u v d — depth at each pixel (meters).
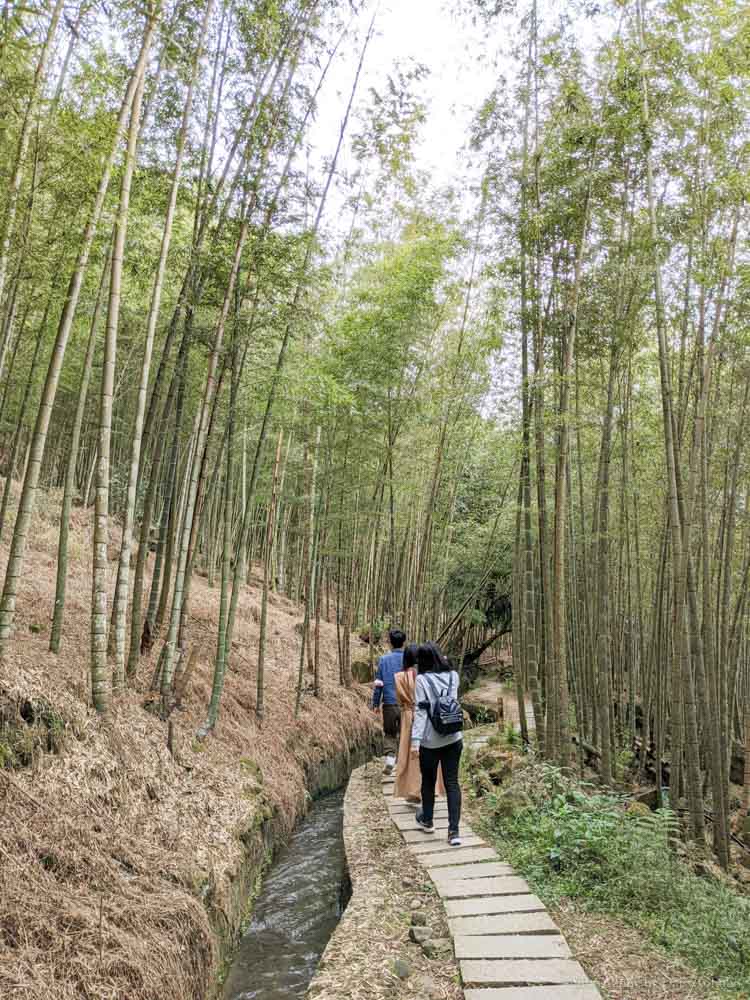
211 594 11.62
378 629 15.09
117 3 4.68
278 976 3.76
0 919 2.58
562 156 6.52
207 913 3.73
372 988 3.02
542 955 3.29
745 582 9.23
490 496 14.91
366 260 10.50
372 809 6.32
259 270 6.51
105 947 2.79
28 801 3.29
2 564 7.64
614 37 6.29
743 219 6.83
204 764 5.56
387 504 13.48
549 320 6.92
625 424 8.48
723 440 8.38
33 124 4.35
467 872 4.48
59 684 4.46
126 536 5.29
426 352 10.02
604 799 5.45
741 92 6.12
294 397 7.70
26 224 4.44
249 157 6.11
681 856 5.66
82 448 12.96
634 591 12.71
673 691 7.03
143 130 5.84
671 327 7.40
